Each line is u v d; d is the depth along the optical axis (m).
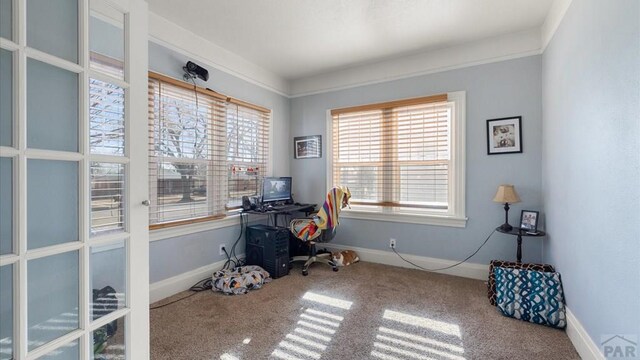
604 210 1.40
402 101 3.19
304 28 2.58
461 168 2.93
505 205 2.62
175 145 2.56
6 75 0.88
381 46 2.93
